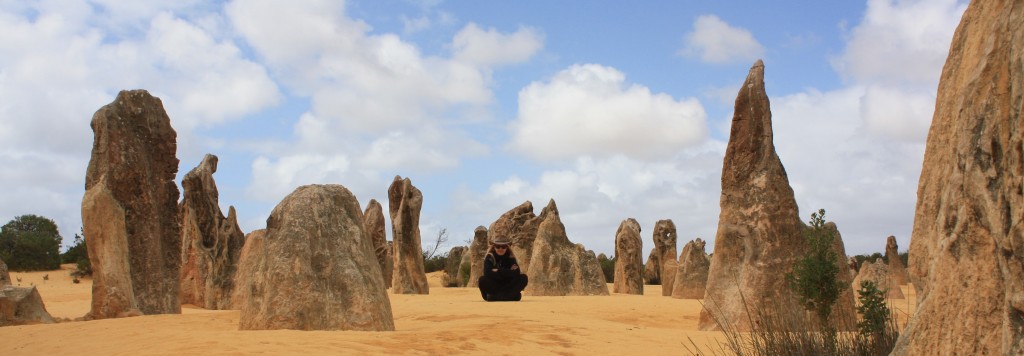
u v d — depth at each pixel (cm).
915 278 546
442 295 2561
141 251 1590
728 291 1309
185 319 1341
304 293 1081
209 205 2245
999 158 453
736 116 1389
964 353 463
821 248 1014
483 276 2080
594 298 2300
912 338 515
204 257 2219
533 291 2712
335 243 1134
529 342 1034
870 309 804
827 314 962
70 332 1105
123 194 1575
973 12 528
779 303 1135
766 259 1289
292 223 1123
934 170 539
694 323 1510
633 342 1076
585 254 2811
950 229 490
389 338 982
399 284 2720
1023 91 426
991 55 475
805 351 788
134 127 1630
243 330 1064
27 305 1427
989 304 454
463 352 923
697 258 2389
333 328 1078
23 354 897
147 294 1581
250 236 2098
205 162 2319
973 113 479
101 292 1474
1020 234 421
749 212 1333
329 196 1177
